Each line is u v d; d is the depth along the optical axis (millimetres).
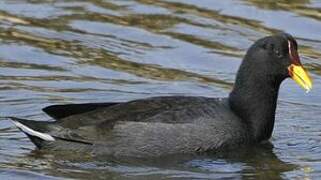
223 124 14922
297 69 15234
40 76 18094
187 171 14438
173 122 14711
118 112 14875
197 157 14750
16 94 17188
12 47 19172
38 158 14688
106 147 14648
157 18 20344
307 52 19281
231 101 15383
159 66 18734
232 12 20531
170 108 14867
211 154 14828
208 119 14859
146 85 17938
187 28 19984
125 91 17656
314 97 17703
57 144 14750
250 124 15266
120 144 14641
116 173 14297
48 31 19859
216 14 20484
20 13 20516
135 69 18594
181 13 20531
